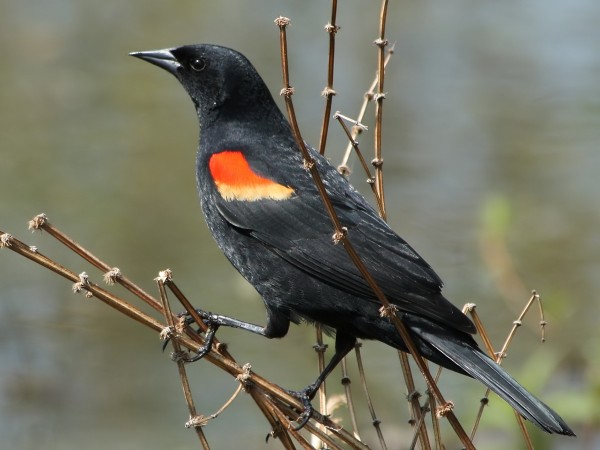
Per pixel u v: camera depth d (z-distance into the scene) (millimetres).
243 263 8547
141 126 16938
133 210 15000
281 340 12789
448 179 15766
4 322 13055
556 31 19734
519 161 16266
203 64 8891
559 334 12695
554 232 14617
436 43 19406
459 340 7570
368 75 18234
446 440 11117
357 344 8281
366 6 20391
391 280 7836
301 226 8250
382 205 8180
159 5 20406
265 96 8914
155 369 12602
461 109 17484
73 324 13148
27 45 19172
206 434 11711
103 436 11664
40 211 14883
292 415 7742
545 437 9727
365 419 11656
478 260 13961
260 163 8578
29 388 12281
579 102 17547
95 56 18797
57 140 16547
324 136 8656
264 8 20219
